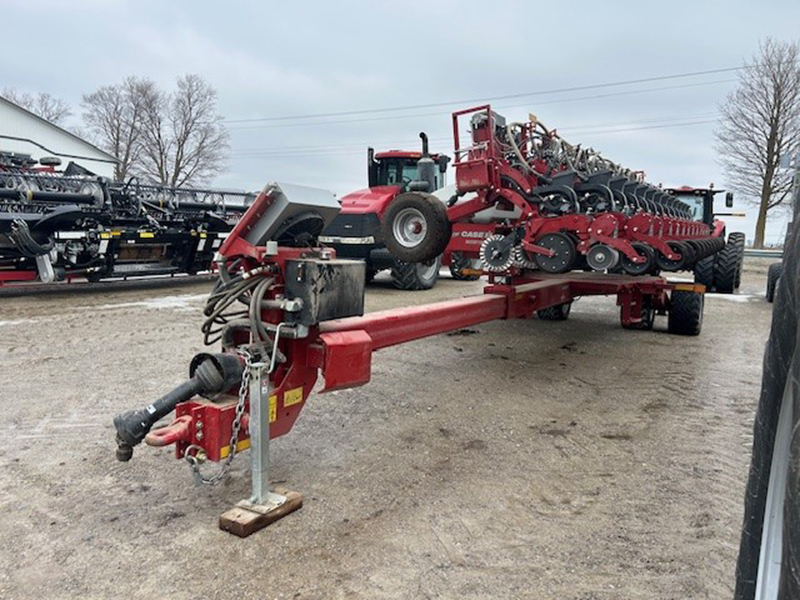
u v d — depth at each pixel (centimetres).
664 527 281
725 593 231
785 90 2670
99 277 1012
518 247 554
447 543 263
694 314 748
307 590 228
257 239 286
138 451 351
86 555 248
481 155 585
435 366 579
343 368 302
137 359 566
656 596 229
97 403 436
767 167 2736
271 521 275
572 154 664
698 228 864
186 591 226
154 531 267
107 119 5172
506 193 577
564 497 311
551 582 237
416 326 383
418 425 413
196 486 293
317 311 278
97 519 276
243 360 281
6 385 477
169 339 658
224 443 269
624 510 297
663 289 739
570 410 455
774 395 131
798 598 105
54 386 476
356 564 246
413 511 291
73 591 225
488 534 272
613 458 364
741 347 709
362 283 307
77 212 930
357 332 318
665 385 532
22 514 280
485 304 486
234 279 293
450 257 791
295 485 316
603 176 593
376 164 1244
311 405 447
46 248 903
